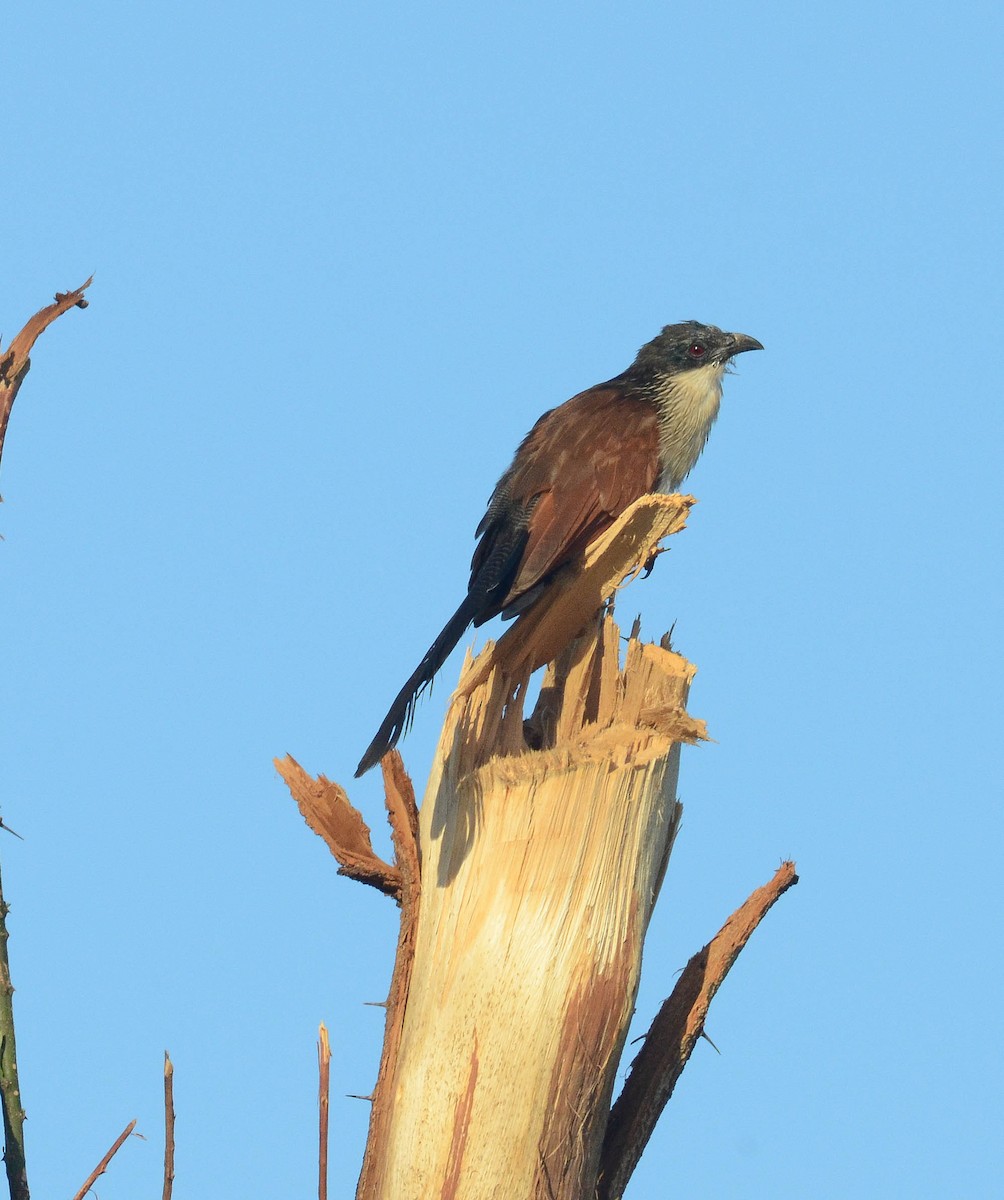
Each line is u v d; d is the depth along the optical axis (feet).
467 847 30.83
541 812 30.12
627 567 33.45
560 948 29.35
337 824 32.42
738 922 33.58
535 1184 28.30
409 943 31.48
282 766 32.63
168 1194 25.13
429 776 33.06
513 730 32.58
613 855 29.89
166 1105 25.53
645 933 30.78
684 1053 32.50
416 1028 30.01
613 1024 29.35
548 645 33.17
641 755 30.30
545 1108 28.66
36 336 31.48
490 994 29.25
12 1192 25.93
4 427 30.66
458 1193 28.22
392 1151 29.19
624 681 33.32
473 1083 28.78
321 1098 26.07
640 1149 31.96
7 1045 26.81
